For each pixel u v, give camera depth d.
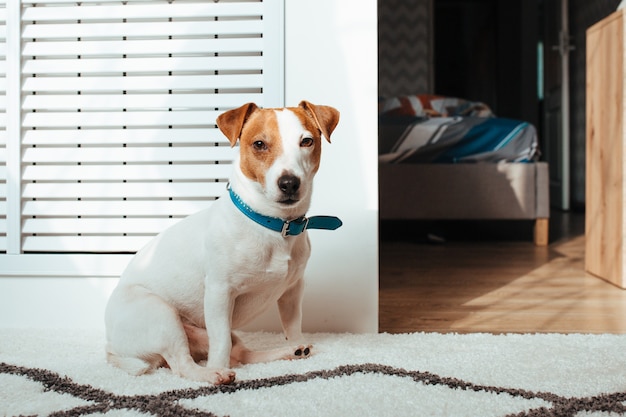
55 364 1.70
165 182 2.18
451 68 9.94
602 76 2.98
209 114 2.13
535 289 2.89
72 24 2.16
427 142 4.43
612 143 2.90
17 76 2.16
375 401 1.37
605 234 3.04
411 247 4.36
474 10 9.69
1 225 2.19
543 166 4.35
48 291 2.17
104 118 2.16
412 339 1.97
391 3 7.09
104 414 1.32
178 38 2.15
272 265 1.65
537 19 6.95
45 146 2.20
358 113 2.06
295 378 1.53
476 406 1.34
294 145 1.54
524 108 7.04
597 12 6.36
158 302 1.63
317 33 2.07
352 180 2.07
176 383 1.53
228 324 1.64
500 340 1.95
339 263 2.09
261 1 2.12
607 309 2.47
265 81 2.09
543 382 1.51
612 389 1.46
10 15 2.15
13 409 1.35
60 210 2.18
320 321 2.11
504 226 5.26
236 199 1.63
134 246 2.18
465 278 3.20
